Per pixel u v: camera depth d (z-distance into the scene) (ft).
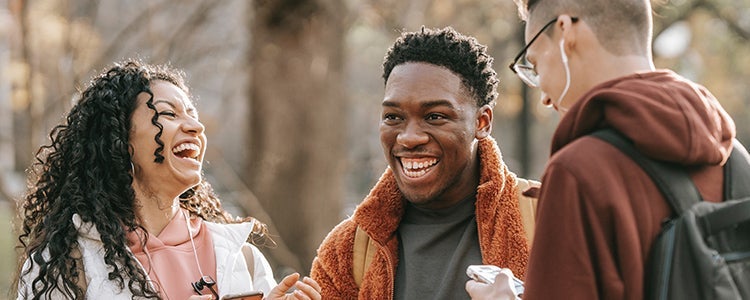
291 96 29.09
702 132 7.42
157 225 10.68
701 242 7.21
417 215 10.64
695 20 41.91
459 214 10.43
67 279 9.99
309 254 29.17
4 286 29.71
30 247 10.46
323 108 29.27
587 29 7.93
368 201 10.52
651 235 7.34
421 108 9.91
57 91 27.25
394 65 10.37
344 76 29.91
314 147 29.22
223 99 37.11
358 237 10.77
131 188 10.53
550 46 8.14
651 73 7.77
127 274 10.05
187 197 11.37
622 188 7.35
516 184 10.53
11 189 27.66
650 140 7.30
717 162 7.56
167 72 10.91
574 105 7.73
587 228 7.33
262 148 29.32
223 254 10.79
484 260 10.16
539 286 7.41
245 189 28.37
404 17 34.40
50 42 26.66
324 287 10.78
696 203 7.39
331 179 29.63
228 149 47.85
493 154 10.41
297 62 28.99
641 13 7.95
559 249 7.35
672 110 7.39
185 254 10.59
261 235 12.05
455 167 10.06
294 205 29.19
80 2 31.24
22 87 26.04
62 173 10.75
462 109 10.01
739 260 7.42
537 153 64.80
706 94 7.84
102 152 10.46
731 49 42.78
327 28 29.22
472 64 10.18
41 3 26.63
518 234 10.20
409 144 9.90
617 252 7.29
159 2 31.76
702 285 7.14
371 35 44.52
